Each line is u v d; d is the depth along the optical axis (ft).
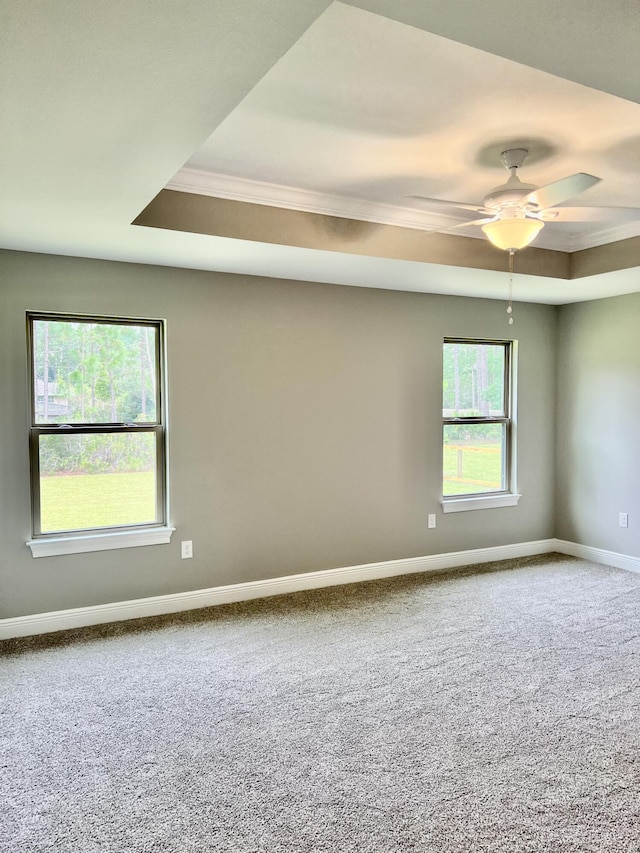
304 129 8.02
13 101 5.49
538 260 13.39
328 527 14.48
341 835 6.10
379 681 9.51
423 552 15.83
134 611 12.36
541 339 17.37
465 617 12.33
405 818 6.34
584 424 16.89
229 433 13.24
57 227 9.44
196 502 12.95
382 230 11.48
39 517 11.68
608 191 10.53
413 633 11.49
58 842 6.05
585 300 16.69
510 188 8.18
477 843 5.98
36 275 11.26
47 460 11.76
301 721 8.31
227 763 7.34
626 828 6.18
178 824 6.29
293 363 13.89
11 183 7.52
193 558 12.96
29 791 6.84
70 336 11.93
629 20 4.26
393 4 4.09
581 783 6.93
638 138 8.35
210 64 4.92
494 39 4.54
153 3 4.15
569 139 8.39
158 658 10.39
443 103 7.32
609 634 11.43
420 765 7.27
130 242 10.37
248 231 10.20
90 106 5.60
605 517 16.42
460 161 9.14
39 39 4.55
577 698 8.95
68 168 7.04
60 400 11.85
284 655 10.50
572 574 15.42
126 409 12.47
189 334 12.71
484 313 16.39
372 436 14.98
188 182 9.55
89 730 8.11
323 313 14.21
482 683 9.44
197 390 12.85
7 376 11.16
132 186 7.62
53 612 11.66
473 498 16.44
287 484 13.94
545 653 10.57
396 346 15.21
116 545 12.11
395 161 9.14
